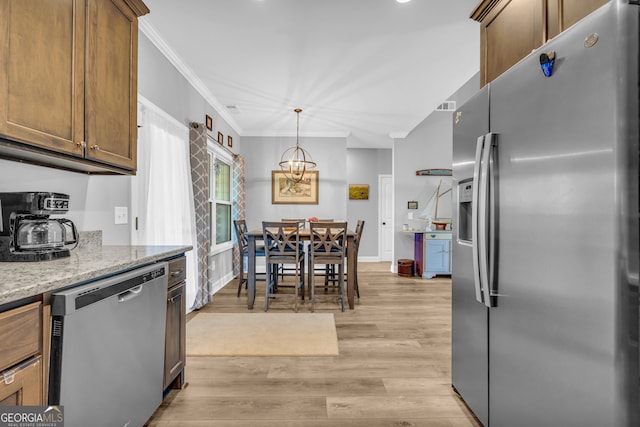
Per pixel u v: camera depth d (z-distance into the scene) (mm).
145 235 2596
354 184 7418
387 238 7445
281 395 1879
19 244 1387
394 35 2730
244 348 2527
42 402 962
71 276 1041
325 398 1848
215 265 4488
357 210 7414
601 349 869
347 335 2814
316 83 3705
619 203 815
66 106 1355
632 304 815
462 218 1739
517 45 1519
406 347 2559
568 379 977
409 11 2414
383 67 3301
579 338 935
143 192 2592
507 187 1262
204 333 2850
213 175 4379
